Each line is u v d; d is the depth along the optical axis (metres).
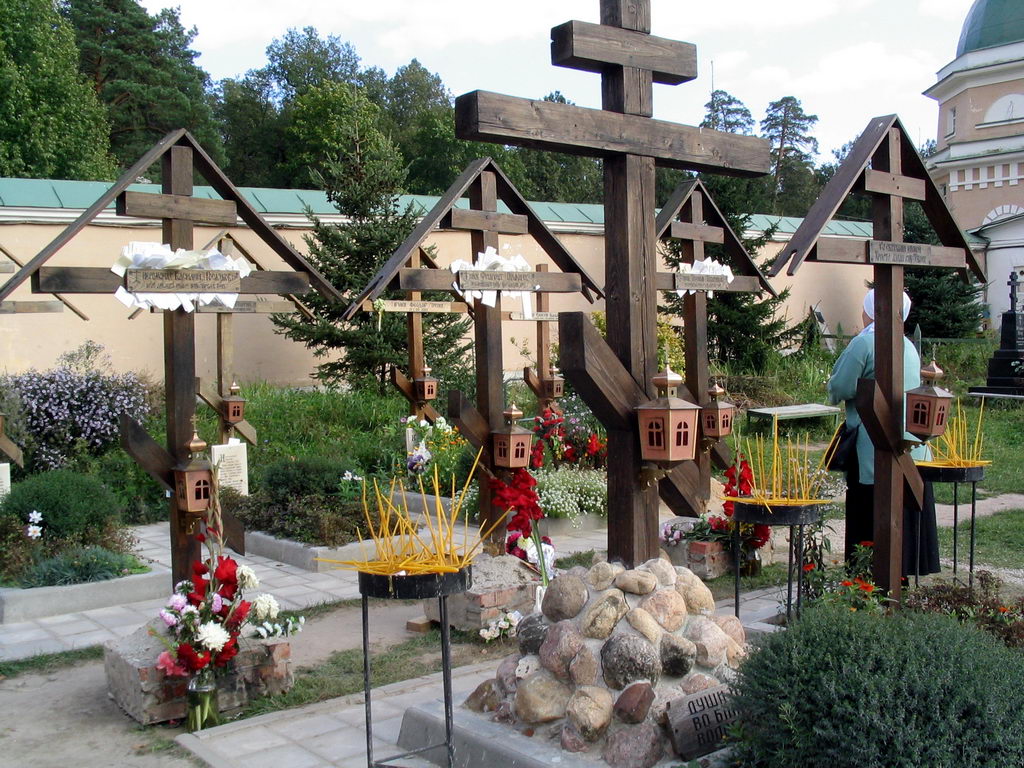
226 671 5.13
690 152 4.61
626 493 4.41
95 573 7.76
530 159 45.12
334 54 54.38
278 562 9.23
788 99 56.94
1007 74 31.00
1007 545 9.11
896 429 5.62
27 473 12.16
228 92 50.41
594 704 3.84
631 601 4.12
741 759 3.63
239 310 9.73
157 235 17.09
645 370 4.44
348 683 5.63
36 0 29.86
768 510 4.91
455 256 20.20
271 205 18.58
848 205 48.84
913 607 5.24
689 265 9.39
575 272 8.60
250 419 14.47
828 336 24.89
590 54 4.26
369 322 16.27
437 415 12.11
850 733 3.25
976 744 3.22
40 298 16.14
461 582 3.91
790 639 3.65
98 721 5.15
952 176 32.59
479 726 4.12
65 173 30.52
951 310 25.48
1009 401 19.62
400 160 17.80
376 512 9.65
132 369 17.05
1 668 6.11
